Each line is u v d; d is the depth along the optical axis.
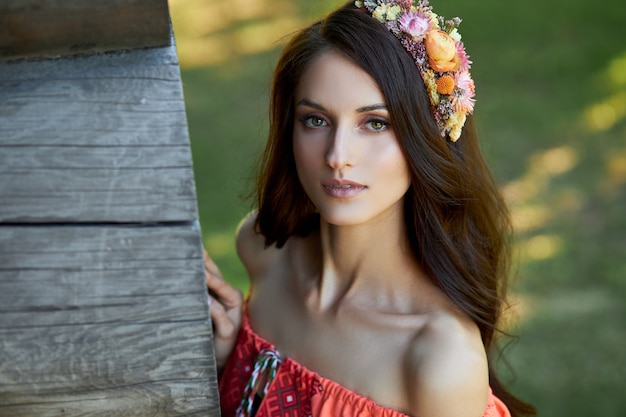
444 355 1.62
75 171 1.25
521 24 8.18
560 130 6.27
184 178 1.28
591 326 4.12
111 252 1.28
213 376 1.36
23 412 1.32
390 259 1.77
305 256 1.93
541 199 5.37
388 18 1.61
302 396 1.77
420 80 1.63
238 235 2.12
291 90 1.71
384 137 1.62
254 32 9.08
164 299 1.31
